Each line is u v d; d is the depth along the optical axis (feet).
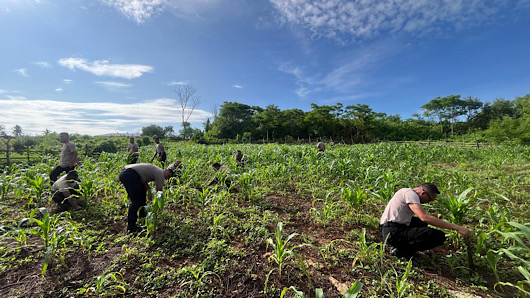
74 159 17.11
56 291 7.57
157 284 7.88
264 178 21.56
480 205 15.39
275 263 9.17
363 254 9.34
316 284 8.04
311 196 18.21
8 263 8.81
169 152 41.50
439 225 8.43
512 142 69.10
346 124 180.65
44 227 9.00
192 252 9.84
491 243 10.03
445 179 20.12
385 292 7.63
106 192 17.79
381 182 17.15
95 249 10.00
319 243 10.89
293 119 182.70
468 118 190.90
